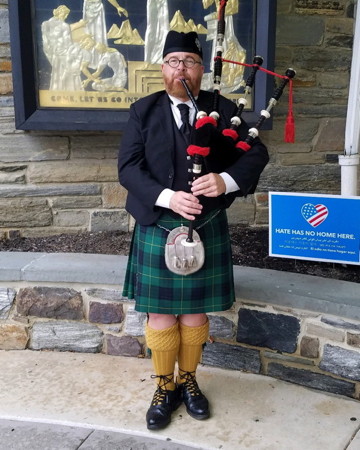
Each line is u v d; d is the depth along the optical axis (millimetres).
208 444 1868
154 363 1977
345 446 1857
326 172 3252
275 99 1827
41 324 2498
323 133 3199
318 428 1954
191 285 1834
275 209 2590
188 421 1988
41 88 2869
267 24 2844
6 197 3055
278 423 1982
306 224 2549
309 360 2197
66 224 3145
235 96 2980
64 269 2422
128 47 2900
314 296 2139
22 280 2447
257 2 2861
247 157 1764
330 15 3055
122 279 2373
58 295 2455
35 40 2816
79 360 2439
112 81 2918
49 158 3037
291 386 2229
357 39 2688
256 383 2248
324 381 2180
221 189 1694
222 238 1893
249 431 1936
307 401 2121
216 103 1781
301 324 2184
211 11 2902
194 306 1850
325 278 2354
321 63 3102
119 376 2305
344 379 2137
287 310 2199
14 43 2738
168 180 1774
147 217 1810
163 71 1770
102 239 3078
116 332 2461
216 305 1888
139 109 1799
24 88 2793
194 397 2010
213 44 2939
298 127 3160
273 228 2613
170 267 1775
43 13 2801
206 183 1669
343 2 3051
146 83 2947
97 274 2395
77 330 2486
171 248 1768
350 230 2477
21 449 1856
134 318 2426
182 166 1773
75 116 2875
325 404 2102
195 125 1691
